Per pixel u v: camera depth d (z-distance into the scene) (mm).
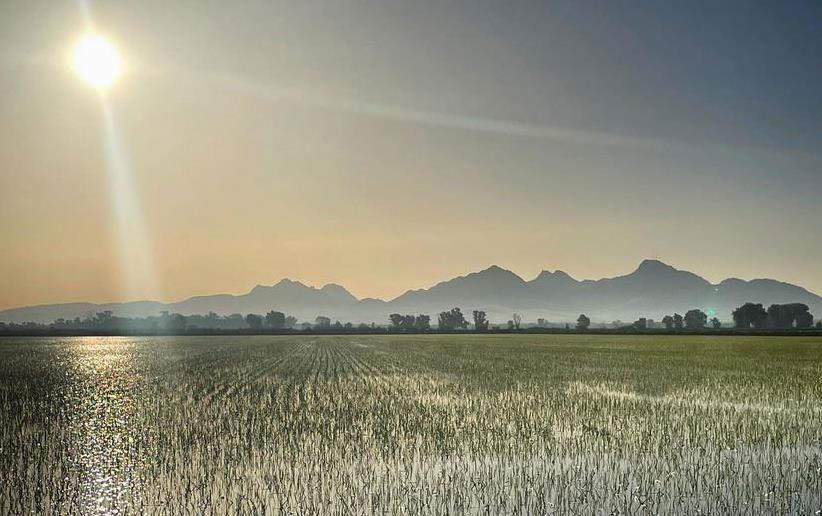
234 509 11406
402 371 41438
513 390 29516
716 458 15211
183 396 27531
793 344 83688
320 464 14539
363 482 13008
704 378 35531
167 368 44969
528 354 61875
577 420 20594
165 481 13188
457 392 28703
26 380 35250
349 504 11633
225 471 13930
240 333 173375
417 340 113125
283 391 29469
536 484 12859
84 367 45875
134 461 14875
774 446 16609
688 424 19891
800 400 25906
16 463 14680
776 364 46281
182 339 124562
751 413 22234
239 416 21500
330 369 43812
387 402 25125
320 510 11328
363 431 18516
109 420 20766
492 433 18250
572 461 14906
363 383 33312
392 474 13688
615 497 12039
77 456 15406
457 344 90875
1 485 12891
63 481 13156
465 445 16609
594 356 57562
